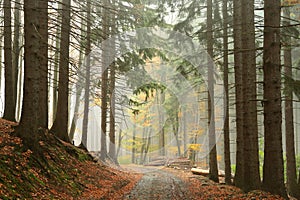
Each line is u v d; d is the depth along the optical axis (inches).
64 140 607.5
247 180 475.8
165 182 649.6
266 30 374.9
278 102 370.3
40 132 496.1
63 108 612.7
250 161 478.9
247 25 499.2
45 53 507.8
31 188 319.3
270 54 372.5
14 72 786.2
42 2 481.7
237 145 586.2
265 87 375.2
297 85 536.4
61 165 456.8
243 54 494.6
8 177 303.7
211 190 525.0
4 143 372.8
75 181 434.6
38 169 374.6
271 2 374.9
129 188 547.8
